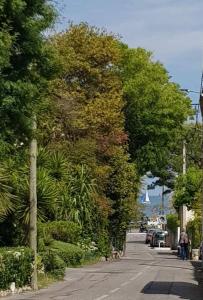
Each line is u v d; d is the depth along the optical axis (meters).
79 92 47.62
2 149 13.84
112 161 48.41
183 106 59.59
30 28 13.52
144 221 132.12
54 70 15.02
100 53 48.91
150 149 59.91
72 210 37.28
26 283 22.27
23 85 13.58
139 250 71.25
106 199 46.31
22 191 25.83
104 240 45.50
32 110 14.45
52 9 14.05
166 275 29.97
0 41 12.17
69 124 42.03
